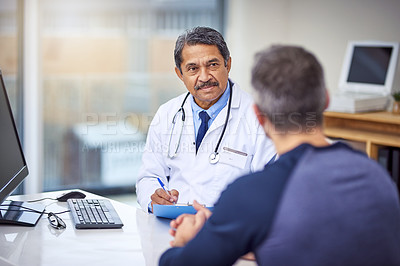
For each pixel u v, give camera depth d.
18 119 4.10
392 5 3.94
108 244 1.62
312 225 0.99
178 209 1.86
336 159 1.04
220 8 4.68
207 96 2.08
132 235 1.71
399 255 1.06
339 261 1.00
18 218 1.81
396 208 1.07
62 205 2.07
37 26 4.01
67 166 4.41
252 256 1.33
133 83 4.49
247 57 4.62
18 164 1.96
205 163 2.15
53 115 4.29
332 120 3.96
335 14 4.33
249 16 4.58
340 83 3.95
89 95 4.38
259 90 1.09
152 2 4.46
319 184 1.01
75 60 4.29
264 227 1.00
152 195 2.02
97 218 1.83
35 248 1.58
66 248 1.58
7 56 3.99
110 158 4.54
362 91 3.85
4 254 1.52
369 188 1.04
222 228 1.03
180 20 4.57
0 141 1.78
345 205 1.01
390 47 3.70
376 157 3.53
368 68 3.81
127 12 4.39
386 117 3.46
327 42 4.41
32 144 4.12
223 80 2.09
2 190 1.72
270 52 1.09
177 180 2.20
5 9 3.93
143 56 4.50
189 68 2.07
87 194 2.26
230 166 2.13
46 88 4.23
